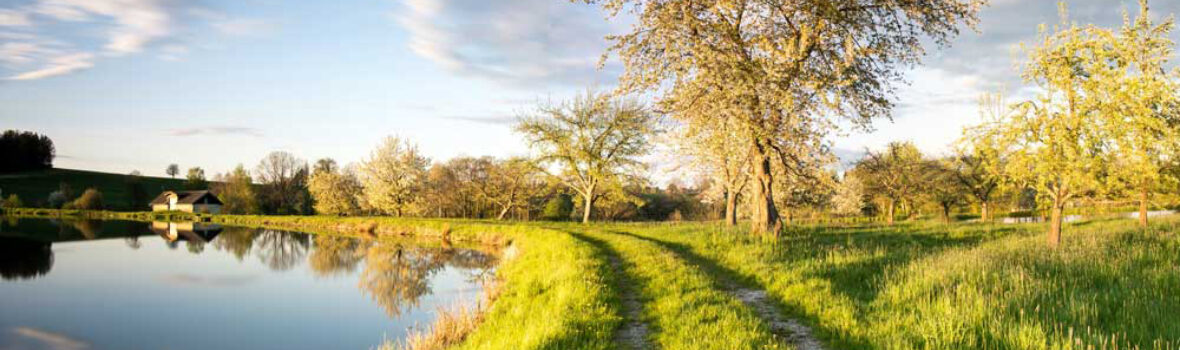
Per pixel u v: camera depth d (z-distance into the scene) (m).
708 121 19.69
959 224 28.05
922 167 46.34
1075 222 29.38
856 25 18.73
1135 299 8.49
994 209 51.19
